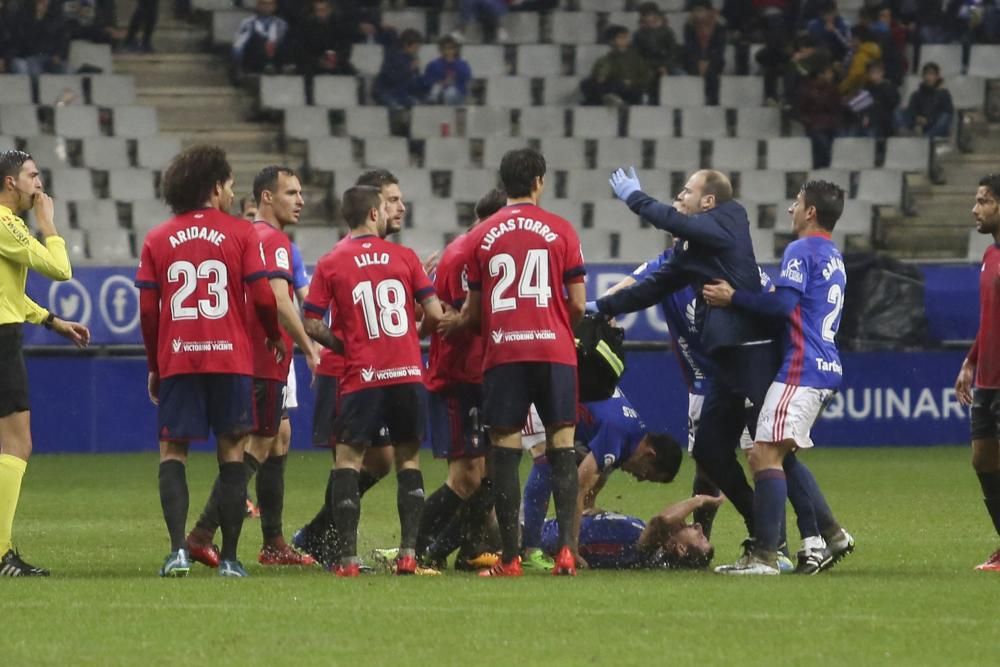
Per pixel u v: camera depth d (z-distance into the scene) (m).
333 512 28.70
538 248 27.88
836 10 84.75
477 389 29.95
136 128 80.50
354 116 81.62
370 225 28.86
